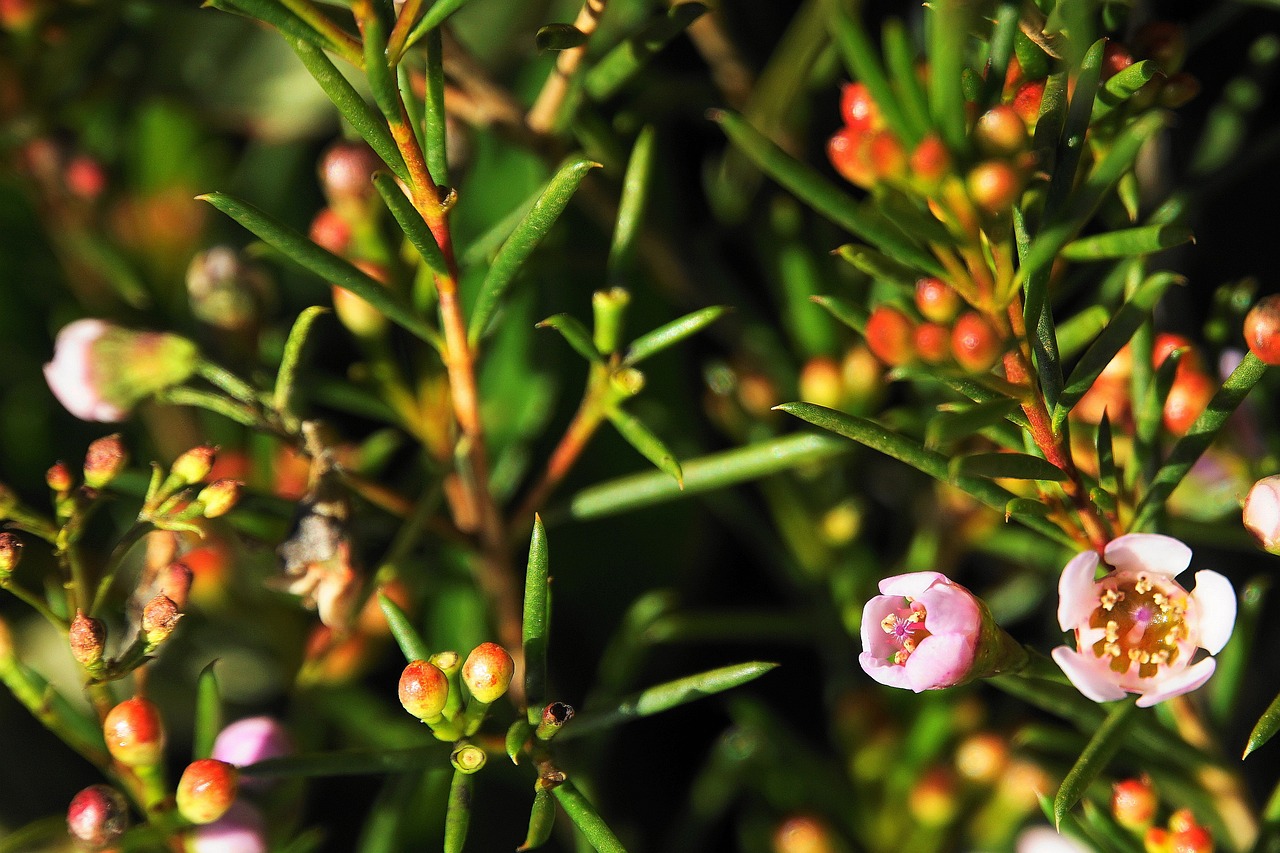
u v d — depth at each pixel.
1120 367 0.36
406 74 0.36
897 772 0.39
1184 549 0.33
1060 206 0.33
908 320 0.33
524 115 0.38
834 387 0.39
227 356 0.39
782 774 0.40
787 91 0.40
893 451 0.33
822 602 0.40
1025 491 0.35
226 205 0.34
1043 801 0.35
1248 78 0.40
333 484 0.35
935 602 0.33
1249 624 0.36
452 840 0.33
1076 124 0.33
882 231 0.32
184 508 0.35
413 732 0.39
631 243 0.36
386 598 0.34
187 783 0.34
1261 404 0.37
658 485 0.36
